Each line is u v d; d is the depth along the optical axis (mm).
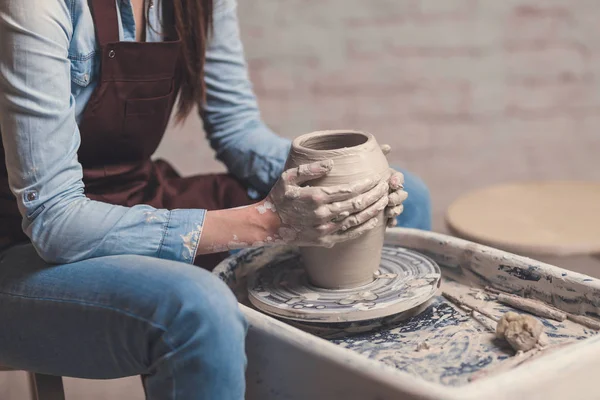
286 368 1157
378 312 1240
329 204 1219
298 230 1250
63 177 1239
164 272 1160
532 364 1043
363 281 1355
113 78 1405
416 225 1702
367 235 1297
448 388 987
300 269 1468
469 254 1449
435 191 3082
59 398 1465
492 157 3082
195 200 1687
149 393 1164
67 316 1203
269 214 1260
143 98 1466
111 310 1156
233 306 1117
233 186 1751
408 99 2977
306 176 1228
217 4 1701
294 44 2859
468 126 3033
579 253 1761
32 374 1579
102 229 1233
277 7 2811
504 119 3049
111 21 1380
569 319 1284
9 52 1181
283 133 2947
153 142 1583
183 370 1102
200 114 1792
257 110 1806
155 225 1258
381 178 1271
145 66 1435
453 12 2904
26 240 1438
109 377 1244
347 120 2971
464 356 1168
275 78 2887
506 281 1393
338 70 2910
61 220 1229
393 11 2873
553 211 2006
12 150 1216
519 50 2980
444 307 1364
